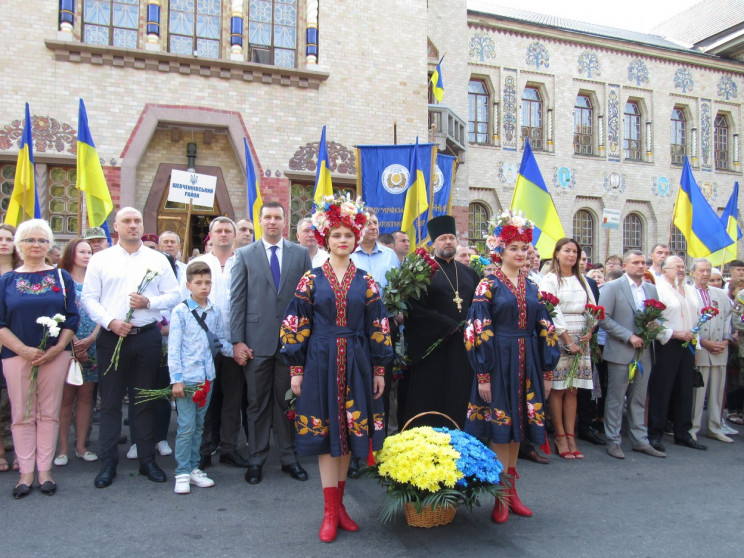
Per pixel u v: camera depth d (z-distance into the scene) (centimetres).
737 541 381
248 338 493
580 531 394
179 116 1088
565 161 1948
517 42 1889
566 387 562
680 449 613
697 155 2148
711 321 656
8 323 457
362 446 371
